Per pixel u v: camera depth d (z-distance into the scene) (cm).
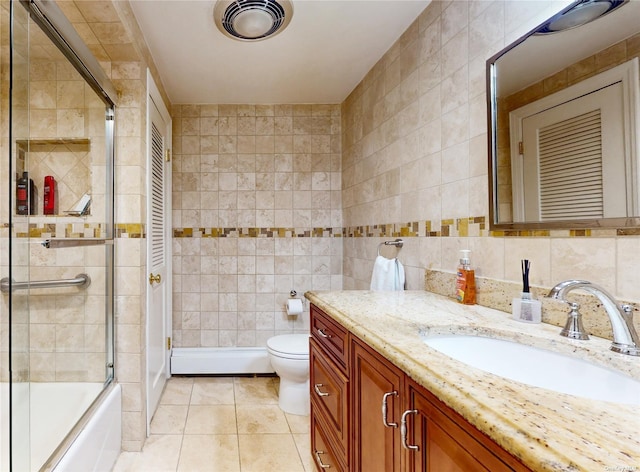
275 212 282
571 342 83
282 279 282
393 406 82
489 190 123
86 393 158
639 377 69
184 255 273
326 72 229
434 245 157
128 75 178
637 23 81
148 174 195
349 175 267
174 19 170
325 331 137
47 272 139
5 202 134
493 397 54
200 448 180
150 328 200
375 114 219
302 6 162
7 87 127
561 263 99
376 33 185
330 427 129
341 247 286
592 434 44
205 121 276
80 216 158
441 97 152
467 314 112
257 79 238
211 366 269
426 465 68
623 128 83
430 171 160
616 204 84
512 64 115
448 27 147
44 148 139
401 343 82
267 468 165
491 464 51
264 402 231
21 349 117
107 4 134
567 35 97
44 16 122
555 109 100
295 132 283
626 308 79
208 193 276
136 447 176
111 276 175
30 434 121
